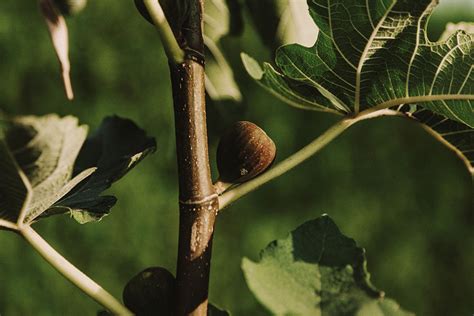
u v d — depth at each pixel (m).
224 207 0.59
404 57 0.60
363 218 2.94
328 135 0.62
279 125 2.98
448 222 2.99
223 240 2.79
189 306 0.55
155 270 0.57
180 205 0.56
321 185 2.96
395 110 0.65
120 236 2.71
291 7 0.68
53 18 0.60
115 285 2.68
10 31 2.86
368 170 3.00
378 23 0.59
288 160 0.60
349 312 0.54
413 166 3.03
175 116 0.56
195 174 0.56
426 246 2.96
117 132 0.71
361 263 0.55
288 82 0.63
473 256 2.97
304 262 0.55
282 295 0.54
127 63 2.94
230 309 2.73
